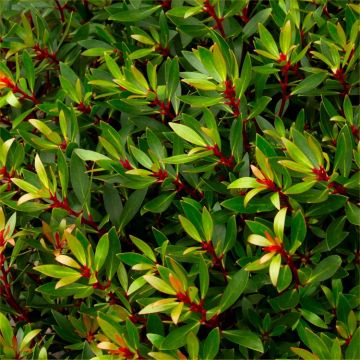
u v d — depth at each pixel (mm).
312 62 1517
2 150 1399
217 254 1333
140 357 1298
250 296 1364
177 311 1217
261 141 1302
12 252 1456
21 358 1360
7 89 1511
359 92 1430
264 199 1312
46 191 1354
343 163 1299
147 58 1556
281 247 1255
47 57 1588
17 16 1738
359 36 1441
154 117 1482
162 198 1378
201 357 1273
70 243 1297
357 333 1237
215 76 1334
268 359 1361
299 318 1312
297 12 1447
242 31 1473
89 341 1391
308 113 1495
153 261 1323
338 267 1304
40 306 1430
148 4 1580
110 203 1416
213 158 1353
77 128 1416
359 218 1299
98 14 1690
